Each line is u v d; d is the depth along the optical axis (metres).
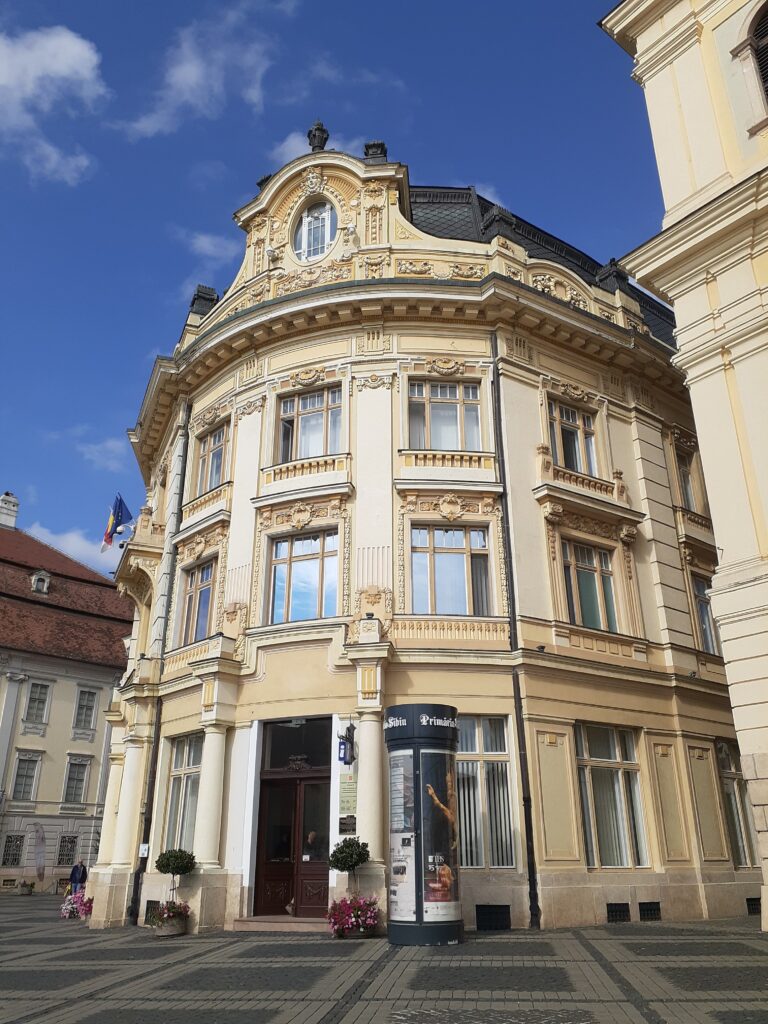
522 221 23.28
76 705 45.50
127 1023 7.57
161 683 20.23
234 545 19.44
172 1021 7.59
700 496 23.41
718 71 15.39
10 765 42.25
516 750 16.56
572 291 22.03
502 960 10.79
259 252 22.59
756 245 13.87
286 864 16.67
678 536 21.66
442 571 18.25
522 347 20.31
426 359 19.67
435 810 13.12
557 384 20.61
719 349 14.00
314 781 16.83
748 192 13.62
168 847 18.75
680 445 23.20
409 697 16.58
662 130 16.00
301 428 20.14
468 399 19.89
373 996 8.52
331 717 16.83
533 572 18.25
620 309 22.80
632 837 17.69
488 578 18.33
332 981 9.51
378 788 15.70
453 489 18.38
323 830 16.50
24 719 43.34
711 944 11.85
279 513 19.03
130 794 19.62
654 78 16.47
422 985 9.08
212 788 16.95
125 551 23.53
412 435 19.52
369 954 11.70
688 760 19.03
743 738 12.32
